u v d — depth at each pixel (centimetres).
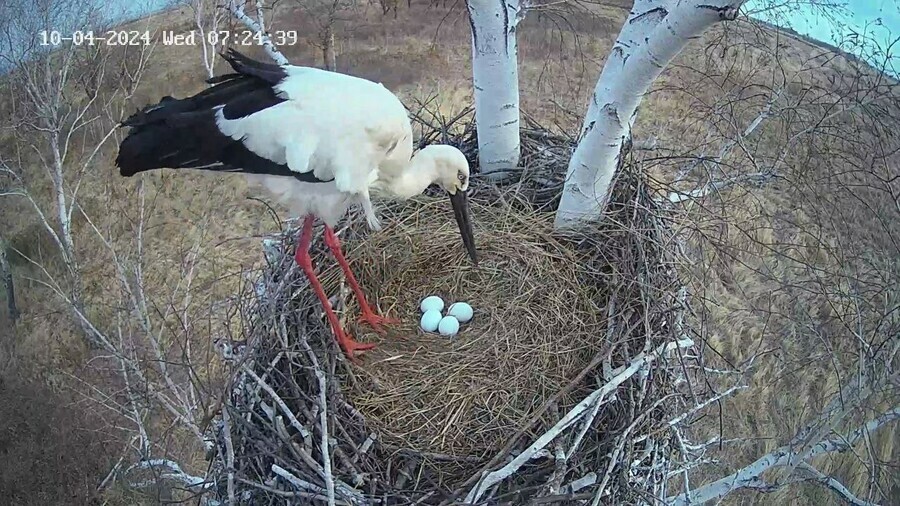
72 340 362
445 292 160
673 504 175
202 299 312
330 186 141
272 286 155
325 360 138
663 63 125
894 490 252
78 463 280
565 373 138
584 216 159
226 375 166
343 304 153
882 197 196
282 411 130
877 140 180
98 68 392
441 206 175
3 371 332
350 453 127
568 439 125
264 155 137
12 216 439
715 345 258
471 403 135
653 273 146
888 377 180
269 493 126
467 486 121
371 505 116
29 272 416
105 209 408
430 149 154
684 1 113
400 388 138
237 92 140
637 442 131
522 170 178
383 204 174
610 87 137
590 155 148
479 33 156
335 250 151
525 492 120
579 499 117
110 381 312
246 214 408
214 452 140
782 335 244
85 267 390
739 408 259
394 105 145
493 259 163
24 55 393
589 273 155
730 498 260
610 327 142
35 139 458
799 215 232
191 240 387
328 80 141
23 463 275
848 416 213
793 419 245
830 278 209
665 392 138
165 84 451
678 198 190
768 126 239
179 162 138
